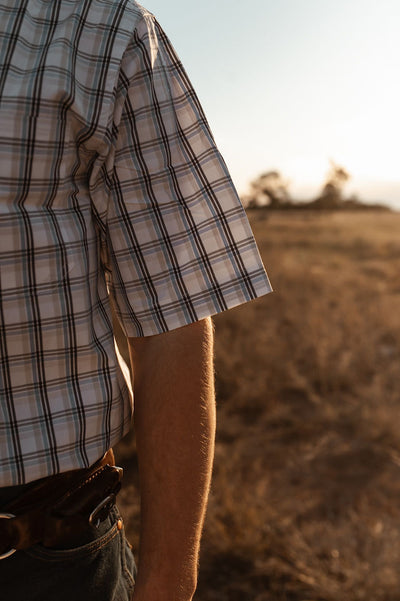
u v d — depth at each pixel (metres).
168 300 0.86
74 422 0.83
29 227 0.78
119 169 0.85
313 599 2.61
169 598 0.89
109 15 0.83
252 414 4.70
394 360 5.90
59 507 0.84
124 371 0.97
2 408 0.80
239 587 2.70
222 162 0.92
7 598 0.84
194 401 0.86
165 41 0.91
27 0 0.81
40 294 0.79
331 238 20.11
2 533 0.81
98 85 0.81
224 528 2.96
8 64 0.78
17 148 0.77
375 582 2.59
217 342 5.87
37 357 0.80
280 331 6.74
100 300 0.89
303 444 4.22
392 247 17.83
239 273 0.90
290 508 3.39
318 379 5.25
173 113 0.88
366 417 4.39
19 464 0.80
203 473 0.87
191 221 0.88
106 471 0.89
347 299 8.65
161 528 0.87
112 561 0.92
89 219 0.85
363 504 3.39
